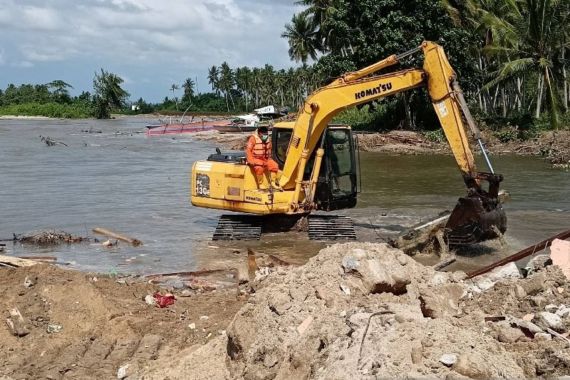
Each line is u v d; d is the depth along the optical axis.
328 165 14.34
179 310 8.92
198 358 7.05
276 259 12.12
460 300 7.20
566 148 32.91
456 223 11.84
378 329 5.52
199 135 50.81
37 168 28.66
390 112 50.28
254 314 6.75
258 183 14.16
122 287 9.71
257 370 5.94
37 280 9.32
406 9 45.25
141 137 51.19
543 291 7.16
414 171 27.38
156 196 20.59
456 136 12.46
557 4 39.47
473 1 45.44
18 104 116.12
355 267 6.91
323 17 59.47
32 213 17.59
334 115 13.90
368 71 13.62
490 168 12.18
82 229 15.48
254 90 121.88
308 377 5.45
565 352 5.42
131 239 14.02
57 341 7.95
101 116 102.50
